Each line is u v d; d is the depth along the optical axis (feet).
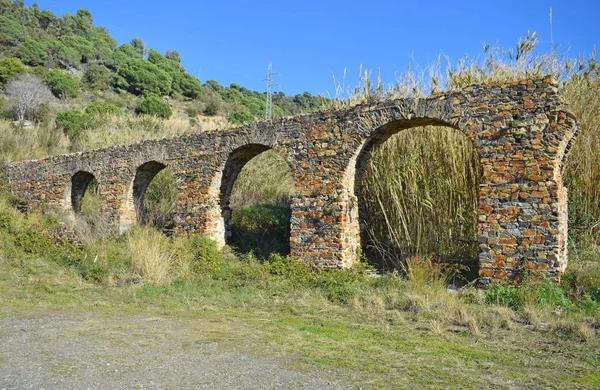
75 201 59.62
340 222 33.96
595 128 33.88
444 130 35.65
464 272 32.27
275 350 17.62
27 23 218.59
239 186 60.03
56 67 182.70
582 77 35.91
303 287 30.37
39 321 21.95
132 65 183.73
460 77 37.45
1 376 14.10
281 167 63.46
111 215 51.06
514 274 27.14
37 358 16.05
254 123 39.55
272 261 36.55
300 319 23.08
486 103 28.94
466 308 23.53
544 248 26.50
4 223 50.49
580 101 34.78
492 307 24.07
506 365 16.05
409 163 36.47
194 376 14.47
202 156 43.01
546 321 21.62
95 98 158.10
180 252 37.81
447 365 15.97
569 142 28.68
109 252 39.83
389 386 13.89
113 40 243.81
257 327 21.43
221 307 25.94
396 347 18.12
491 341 18.98
